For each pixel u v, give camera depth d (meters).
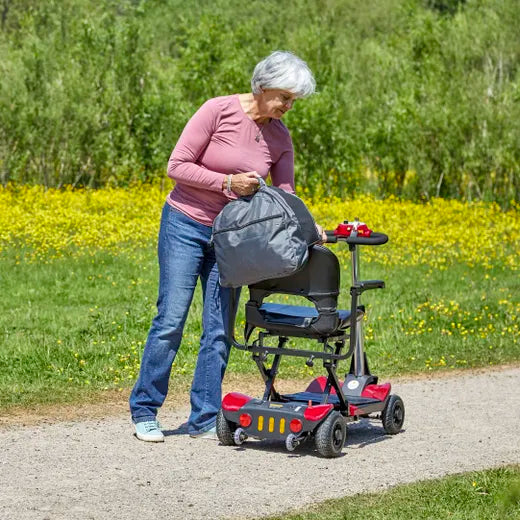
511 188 53.47
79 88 55.19
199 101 56.62
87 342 19.55
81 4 67.38
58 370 16.88
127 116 56.62
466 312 23.48
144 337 20.12
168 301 12.58
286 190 12.85
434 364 18.48
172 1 119.75
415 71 61.59
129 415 14.04
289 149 12.90
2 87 54.28
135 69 57.28
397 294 26.61
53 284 27.59
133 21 58.62
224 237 11.72
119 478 10.86
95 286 27.28
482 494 10.28
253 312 12.12
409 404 15.24
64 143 54.75
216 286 12.76
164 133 56.19
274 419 11.89
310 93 12.28
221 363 12.83
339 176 54.94
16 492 10.26
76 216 40.66
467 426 13.76
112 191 50.69
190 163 12.32
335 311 11.90
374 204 48.28
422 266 32.59
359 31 117.75
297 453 12.09
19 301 24.84
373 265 32.19
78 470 11.15
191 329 20.86
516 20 57.75
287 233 11.42
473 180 54.28
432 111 54.59
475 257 34.25
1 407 14.24
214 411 12.78
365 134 56.56
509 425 13.86
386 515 9.54
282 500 10.12
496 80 58.44
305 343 19.78
